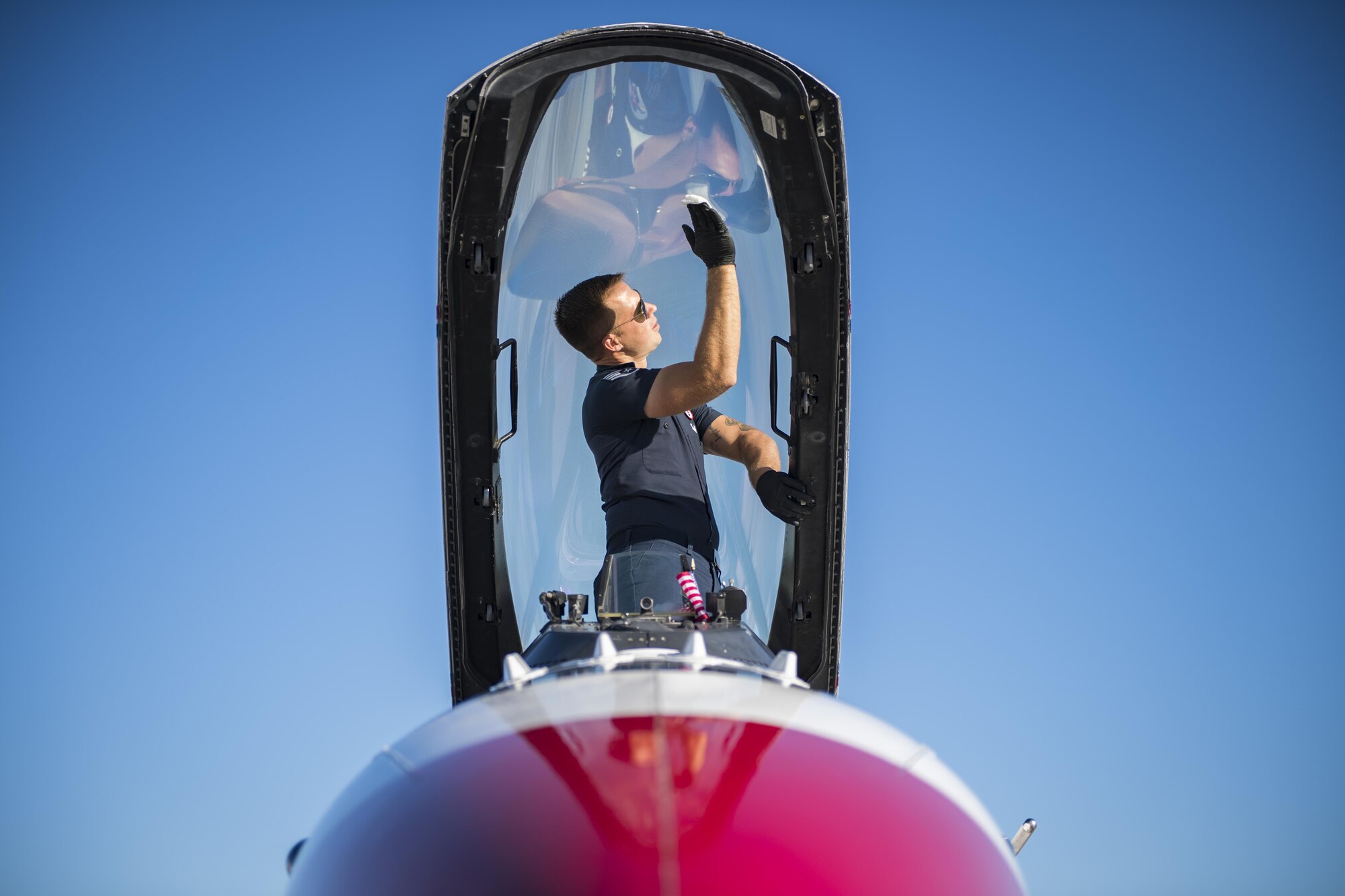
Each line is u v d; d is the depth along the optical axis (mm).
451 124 5031
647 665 3518
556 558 5973
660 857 2484
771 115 5230
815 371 5559
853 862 2572
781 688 3188
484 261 5273
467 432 5480
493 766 2801
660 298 6125
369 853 2709
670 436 5488
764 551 5938
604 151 5641
